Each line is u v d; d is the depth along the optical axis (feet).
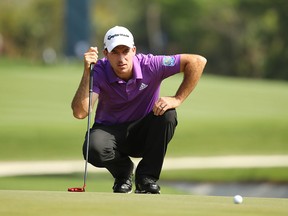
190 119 212.64
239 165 148.66
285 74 593.01
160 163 65.67
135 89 64.59
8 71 320.91
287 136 190.39
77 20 387.96
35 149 168.55
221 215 43.47
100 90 64.95
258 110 243.81
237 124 204.33
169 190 118.73
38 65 372.17
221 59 655.35
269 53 602.85
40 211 43.47
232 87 304.30
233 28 640.99
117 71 63.72
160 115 64.80
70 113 224.94
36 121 205.05
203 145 176.96
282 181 134.51
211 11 643.04
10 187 111.65
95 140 64.34
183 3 650.84
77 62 388.57
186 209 45.68
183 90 65.62
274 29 606.96
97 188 112.68
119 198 50.90
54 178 129.80
